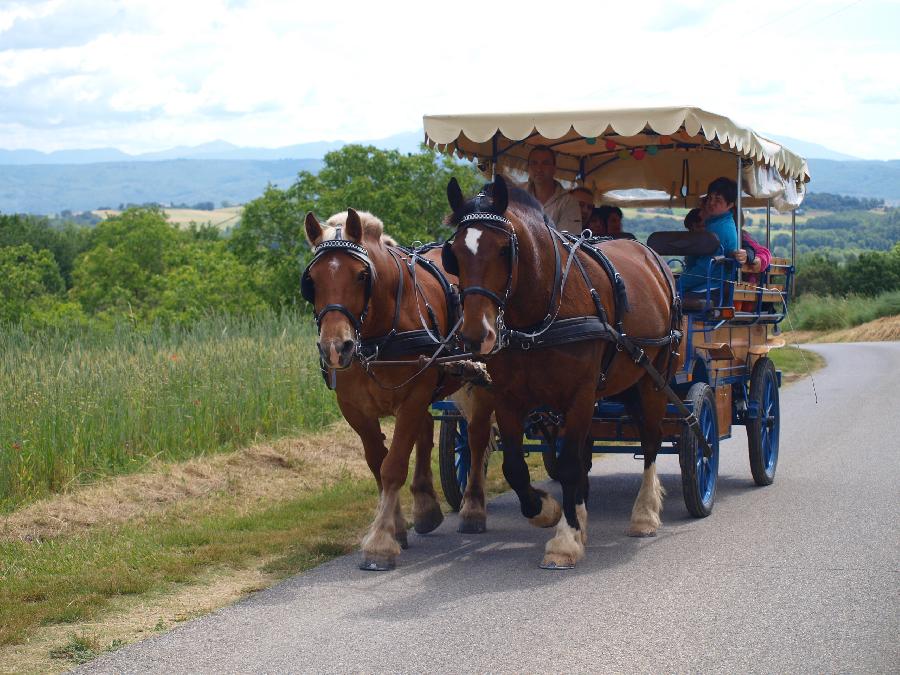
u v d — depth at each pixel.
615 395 7.26
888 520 7.14
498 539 6.96
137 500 8.14
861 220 187.38
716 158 9.64
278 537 6.77
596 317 6.11
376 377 6.18
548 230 6.08
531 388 6.07
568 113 7.32
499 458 10.30
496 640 4.65
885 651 4.44
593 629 4.79
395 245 6.66
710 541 6.67
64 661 4.45
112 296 59.66
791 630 4.74
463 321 5.48
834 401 15.31
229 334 12.82
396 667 4.31
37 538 7.00
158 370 10.70
